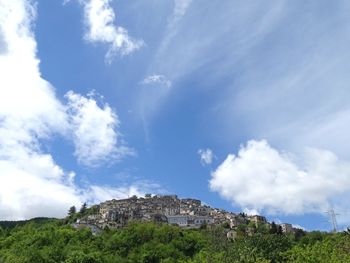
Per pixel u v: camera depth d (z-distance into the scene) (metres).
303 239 113.62
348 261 41.69
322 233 120.69
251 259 66.56
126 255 128.88
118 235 140.62
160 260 123.06
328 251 48.47
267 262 60.16
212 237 88.12
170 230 144.00
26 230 144.12
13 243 124.94
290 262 50.88
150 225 154.38
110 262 117.75
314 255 47.31
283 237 78.81
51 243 122.06
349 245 51.44
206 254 78.19
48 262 107.12
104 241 136.38
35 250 110.62
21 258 105.88
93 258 109.81
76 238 132.50
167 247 130.00
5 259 107.94
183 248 130.88
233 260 70.12
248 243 75.31
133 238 136.38
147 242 135.88
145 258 123.88
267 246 74.19
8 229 156.50
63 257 111.31
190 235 139.38
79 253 110.12
